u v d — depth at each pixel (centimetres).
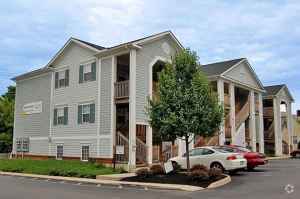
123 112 2666
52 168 2177
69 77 2880
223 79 3344
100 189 1475
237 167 1925
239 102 3866
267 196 1211
